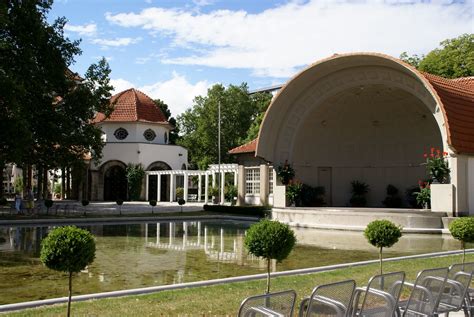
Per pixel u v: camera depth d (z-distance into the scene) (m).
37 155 27.08
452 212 19.59
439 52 37.62
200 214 29.06
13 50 24.50
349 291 4.89
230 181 49.88
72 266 5.69
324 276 9.23
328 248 14.92
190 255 13.34
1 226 21.48
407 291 7.91
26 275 10.24
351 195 28.17
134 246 15.39
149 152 49.66
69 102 27.45
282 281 8.73
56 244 5.67
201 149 59.00
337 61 23.22
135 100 51.19
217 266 11.45
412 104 25.73
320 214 21.67
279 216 23.73
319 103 25.22
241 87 62.41
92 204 41.88
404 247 15.21
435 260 11.38
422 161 26.20
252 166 32.97
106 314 6.39
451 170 19.83
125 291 7.79
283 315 4.20
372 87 25.50
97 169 48.66
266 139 25.48
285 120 25.78
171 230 21.28
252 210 28.52
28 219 23.30
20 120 21.56
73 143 27.06
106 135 49.88
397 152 27.20
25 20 24.42
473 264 6.46
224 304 7.02
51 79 26.33
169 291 7.89
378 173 27.75
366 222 20.33
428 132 25.97
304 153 27.80
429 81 20.17
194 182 59.47
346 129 28.17
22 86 21.91
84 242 5.78
